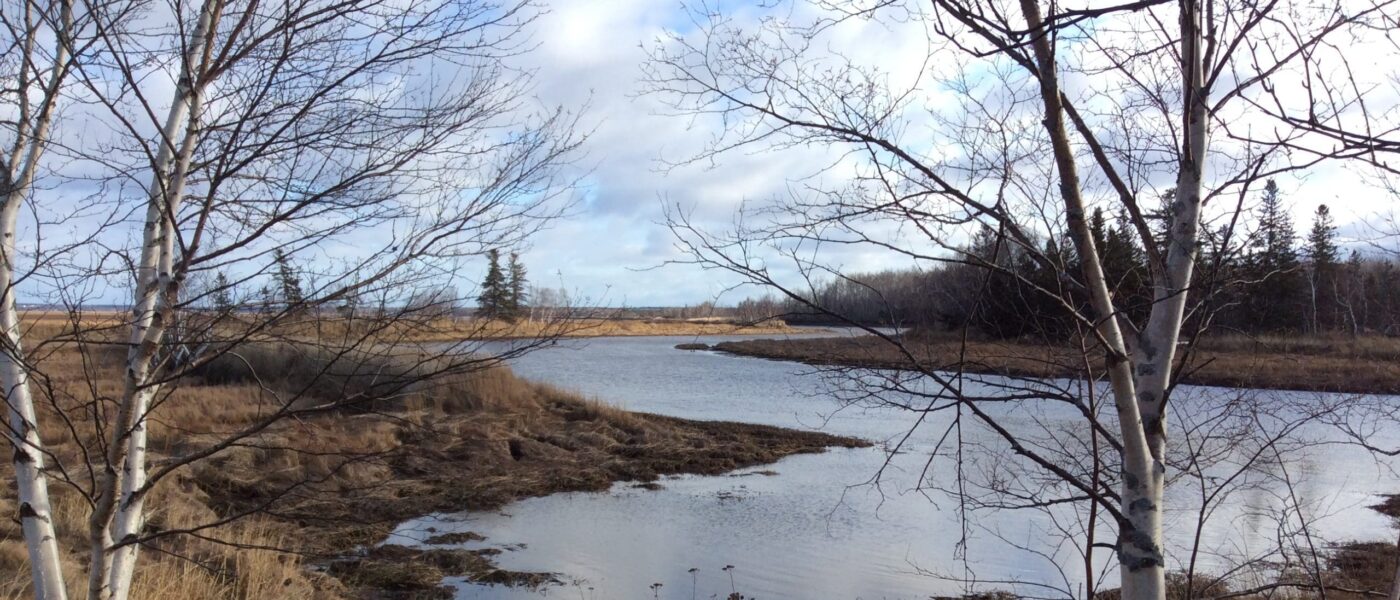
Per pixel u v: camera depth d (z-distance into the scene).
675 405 27.20
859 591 9.38
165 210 3.20
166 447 12.27
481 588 9.55
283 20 3.43
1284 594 7.48
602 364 46.50
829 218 3.68
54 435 11.32
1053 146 3.26
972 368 3.88
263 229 3.37
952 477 14.47
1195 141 3.31
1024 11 3.17
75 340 3.33
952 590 9.31
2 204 3.28
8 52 3.33
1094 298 3.27
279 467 12.54
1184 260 3.31
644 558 10.75
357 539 11.05
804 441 19.91
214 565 8.33
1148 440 3.29
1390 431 17.66
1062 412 14.23
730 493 14.80
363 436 14.26
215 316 3.47
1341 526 11.14
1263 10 3.04
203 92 3.51
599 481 15.48
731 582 9.80
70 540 8.05
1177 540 9.55
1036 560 10.16
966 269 3.86
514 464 16.34
